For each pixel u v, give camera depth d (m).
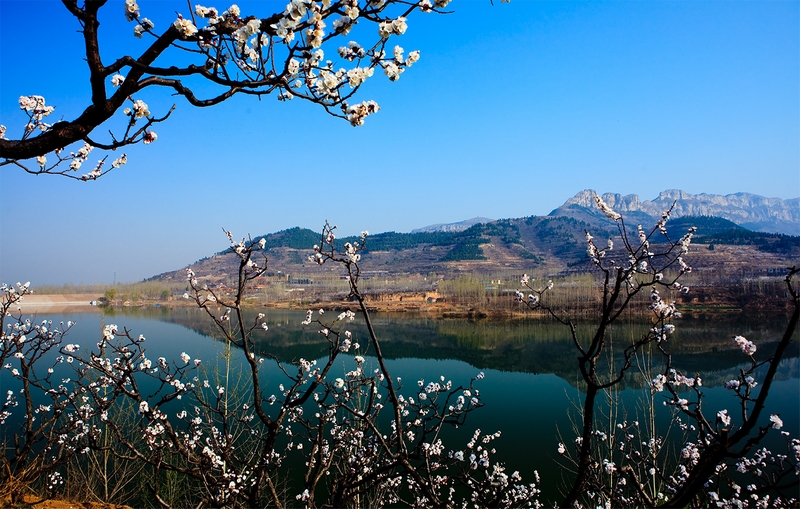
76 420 6.85
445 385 7.51
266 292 103.38
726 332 46.88
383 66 3.38
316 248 4.75
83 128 3.11
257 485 4.95
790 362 32.09
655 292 4.69
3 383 16.20
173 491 9.25
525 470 16.94
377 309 88.31
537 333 55.12
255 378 4.87
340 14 3.19
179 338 33.97
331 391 5.58
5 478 6.82
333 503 5.38
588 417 3.69
